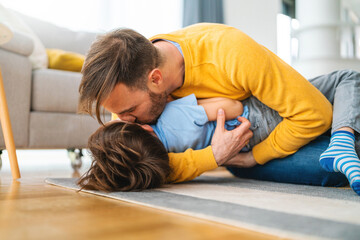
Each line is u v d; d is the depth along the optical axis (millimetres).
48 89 1678
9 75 1505
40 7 2600
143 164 841
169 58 903
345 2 3299
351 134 914
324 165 879
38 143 1646
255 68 880
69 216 550
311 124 939
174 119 936
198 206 603
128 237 426
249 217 512
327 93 1107
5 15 1932
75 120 1762
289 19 4566
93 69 781
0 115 1230
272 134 1029
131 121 890
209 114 960
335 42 3232
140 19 3078
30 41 1596
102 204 665
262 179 1178
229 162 1101
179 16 3320
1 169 1752
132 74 792
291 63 3865
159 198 698
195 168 941
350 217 530
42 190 875
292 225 464
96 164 853
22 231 454
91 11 2809
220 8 3641
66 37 2564
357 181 752
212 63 930
